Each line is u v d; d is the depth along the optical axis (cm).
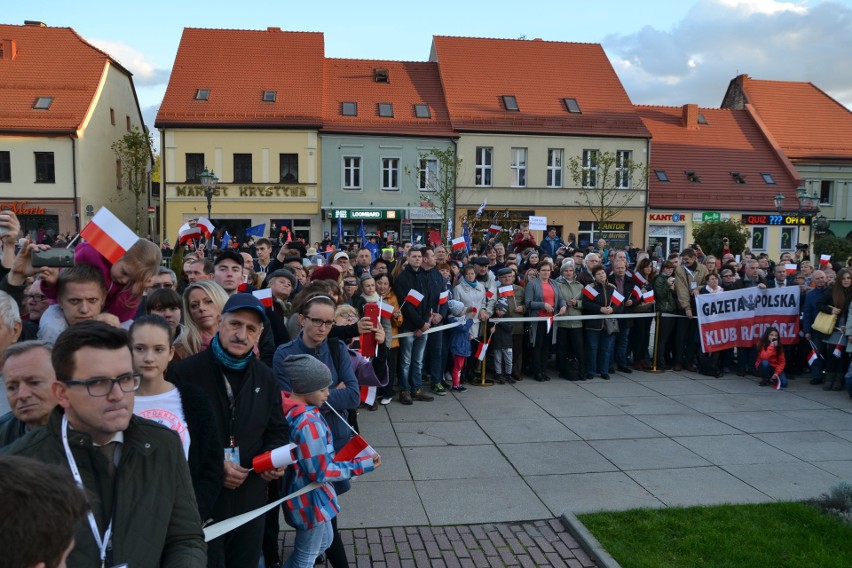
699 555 452
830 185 3944
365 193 3241
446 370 1018
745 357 1063
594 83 3653
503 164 3350
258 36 3478
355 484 588
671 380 1027
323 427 381
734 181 3666
